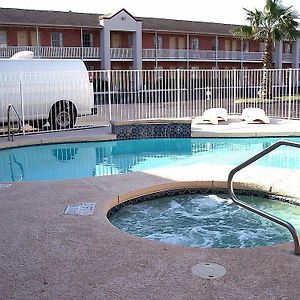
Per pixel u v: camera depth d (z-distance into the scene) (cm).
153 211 726
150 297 364
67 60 1603
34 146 1355
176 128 1477
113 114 2228
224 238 623
